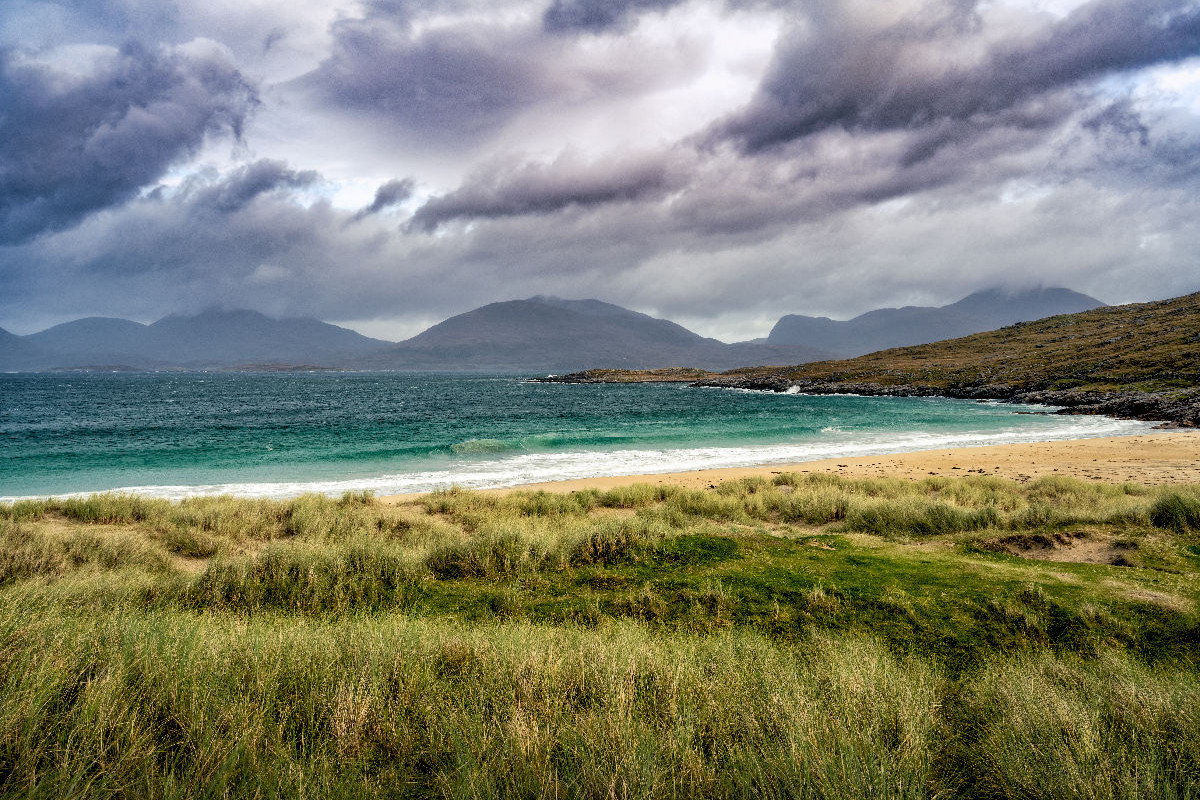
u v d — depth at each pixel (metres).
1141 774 2.89
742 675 4.24
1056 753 3.03
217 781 2.66
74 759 2.74
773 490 17.97
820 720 3.34
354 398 94.38
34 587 6.39
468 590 7.68
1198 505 10.67
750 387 124.00
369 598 7.25
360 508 15.40
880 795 2.64
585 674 4.15
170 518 13.52
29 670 3.38
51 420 52.94
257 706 3.44
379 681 3.90
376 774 3.04
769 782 2.83
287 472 24.75
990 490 17.84
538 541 9.70
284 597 7.32
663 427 44.69
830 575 7.70
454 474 24.34
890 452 31.02
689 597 6.98
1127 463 24.66
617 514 15.64
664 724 3.43
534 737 3.13
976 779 3.13
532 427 45.34
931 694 4.03
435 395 104.06
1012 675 4.40
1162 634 5.59
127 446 33.47
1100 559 8.73
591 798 2.73
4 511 13.64
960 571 7.83
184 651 4.06
